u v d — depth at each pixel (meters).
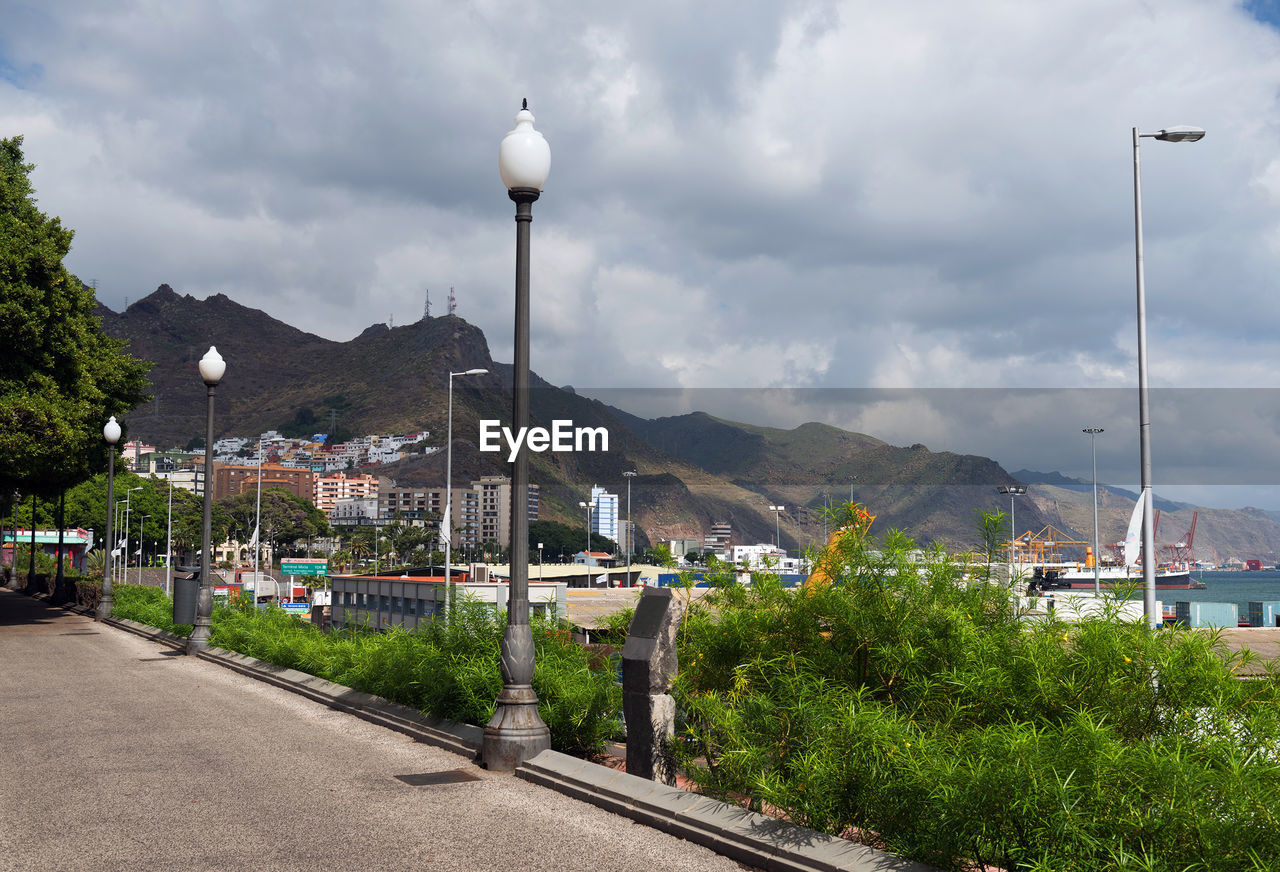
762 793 5.84
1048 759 4.57
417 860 5.63
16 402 28.25
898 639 6.44
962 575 6.83
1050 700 5.48
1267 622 51.94
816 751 5.64
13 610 34.53
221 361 19.75
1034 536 128.62
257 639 16.58
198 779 7.86
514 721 8.26
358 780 7.84
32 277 29.97
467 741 8.94
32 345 29.73
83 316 33.56
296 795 7.30
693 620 7.82
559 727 8.70
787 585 7.55
